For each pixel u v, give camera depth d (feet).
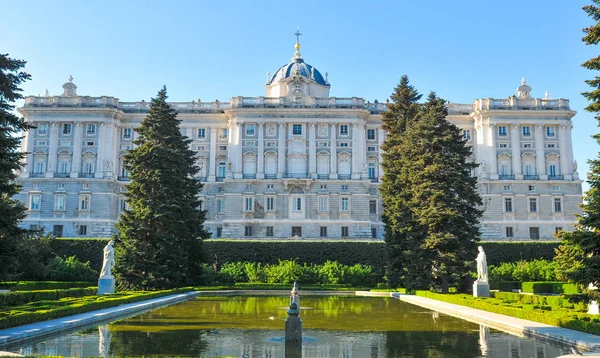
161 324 82.43
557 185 298.15
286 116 294.87
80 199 287.89
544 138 304.71
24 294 104.42
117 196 300.81
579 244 80.12
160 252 153.38
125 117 310.45
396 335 72.49
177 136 190.19
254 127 296.30
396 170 182.19
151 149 163.12
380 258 213.87
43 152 295.69
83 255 212.23
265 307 114.01
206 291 166.40
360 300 139.85
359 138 295.69
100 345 62.80
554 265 186.70
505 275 192.44
